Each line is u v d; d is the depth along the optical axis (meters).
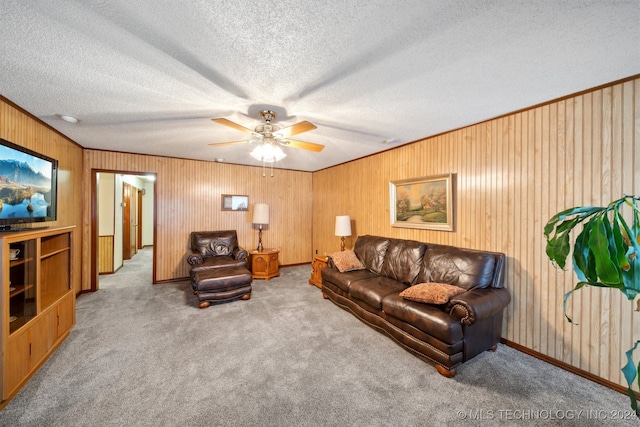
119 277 4.88
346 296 3.14
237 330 2.69
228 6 1.19
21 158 2.13
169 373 1.97
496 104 2.28
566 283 2.11
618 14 1.22
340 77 1.82
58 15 1.24
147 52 1.54
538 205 2.28
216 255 4.52
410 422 1.55
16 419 1.53
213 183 4.96
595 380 1.94
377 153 4.14
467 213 2.86
